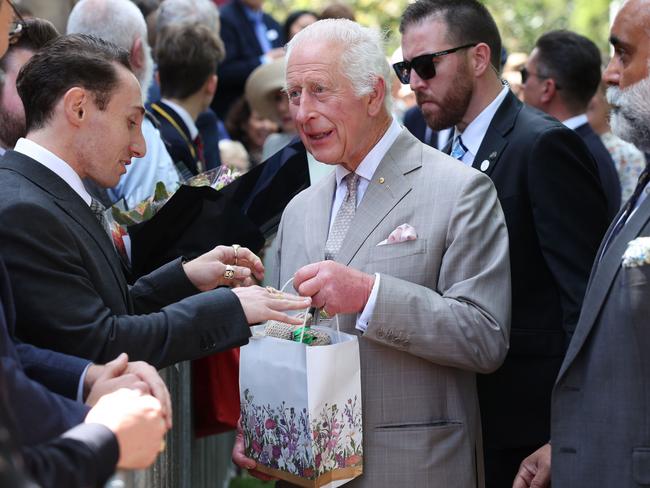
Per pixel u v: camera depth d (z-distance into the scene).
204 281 3.12
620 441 2.65
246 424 3.06
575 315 3.46
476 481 3.12
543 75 5.38
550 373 3.57
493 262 3.02
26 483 1.46
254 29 8.39
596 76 5.40
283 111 6.40
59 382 2.38
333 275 2.87
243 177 3.80
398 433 2.97
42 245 2.53
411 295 2.90
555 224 3.51
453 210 3.02
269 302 2.79
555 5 16.48
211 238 3.56
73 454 1.83
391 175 3.12
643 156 6.17
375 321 2.88
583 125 5.40
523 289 3.59
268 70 6.44
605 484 2.68
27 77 2.70
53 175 2.67
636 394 2.63
